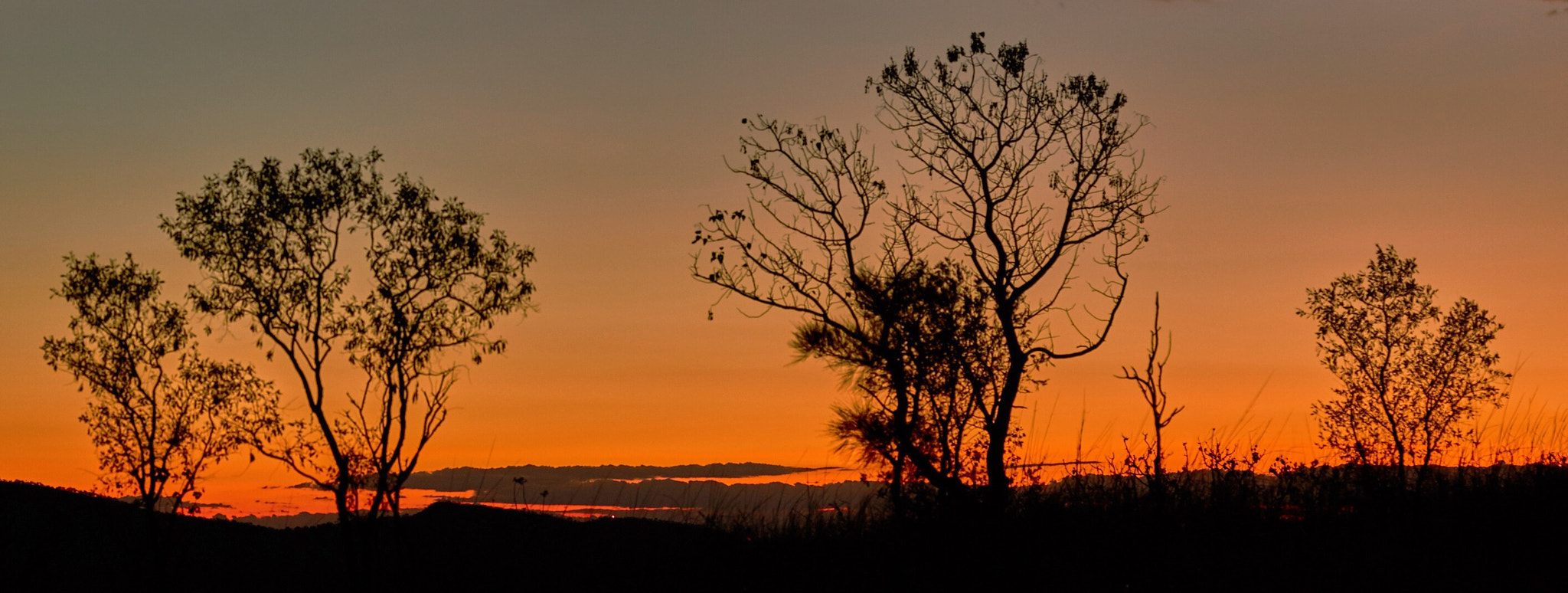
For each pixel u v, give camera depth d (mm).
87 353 15781
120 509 20203
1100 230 19016
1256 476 11367
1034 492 11961
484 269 15078
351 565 14102
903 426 16406
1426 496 10938
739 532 12906
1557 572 8766
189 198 14805
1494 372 21266
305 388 14359
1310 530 10039
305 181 15039
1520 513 10133
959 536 11047
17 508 19344
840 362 18406
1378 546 9469
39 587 15195
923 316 17797
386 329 14398
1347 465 11414
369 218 15172
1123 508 11273
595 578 12211
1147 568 9609
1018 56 19656
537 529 14508
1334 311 22938
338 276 14938
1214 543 9992
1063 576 9758
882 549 11211
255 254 14773
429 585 13086
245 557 17953
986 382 17047
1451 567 8953
